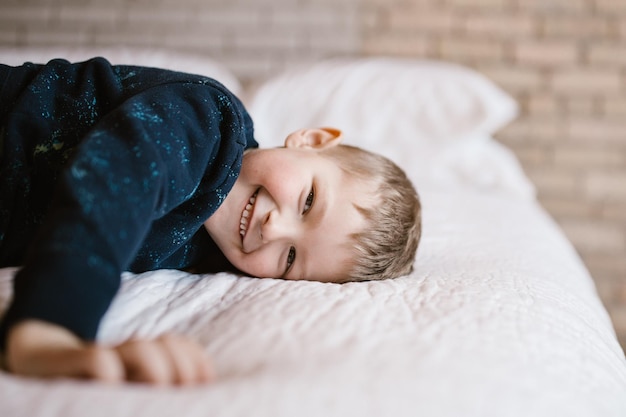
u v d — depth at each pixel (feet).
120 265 2.09
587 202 7.01
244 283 2.84
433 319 2.44
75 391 1.73
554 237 4.72
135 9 6.63
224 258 3.42
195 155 2.68
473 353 2.21
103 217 2.08
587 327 2.83
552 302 2.90
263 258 3.12
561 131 6.93
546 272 3.56
